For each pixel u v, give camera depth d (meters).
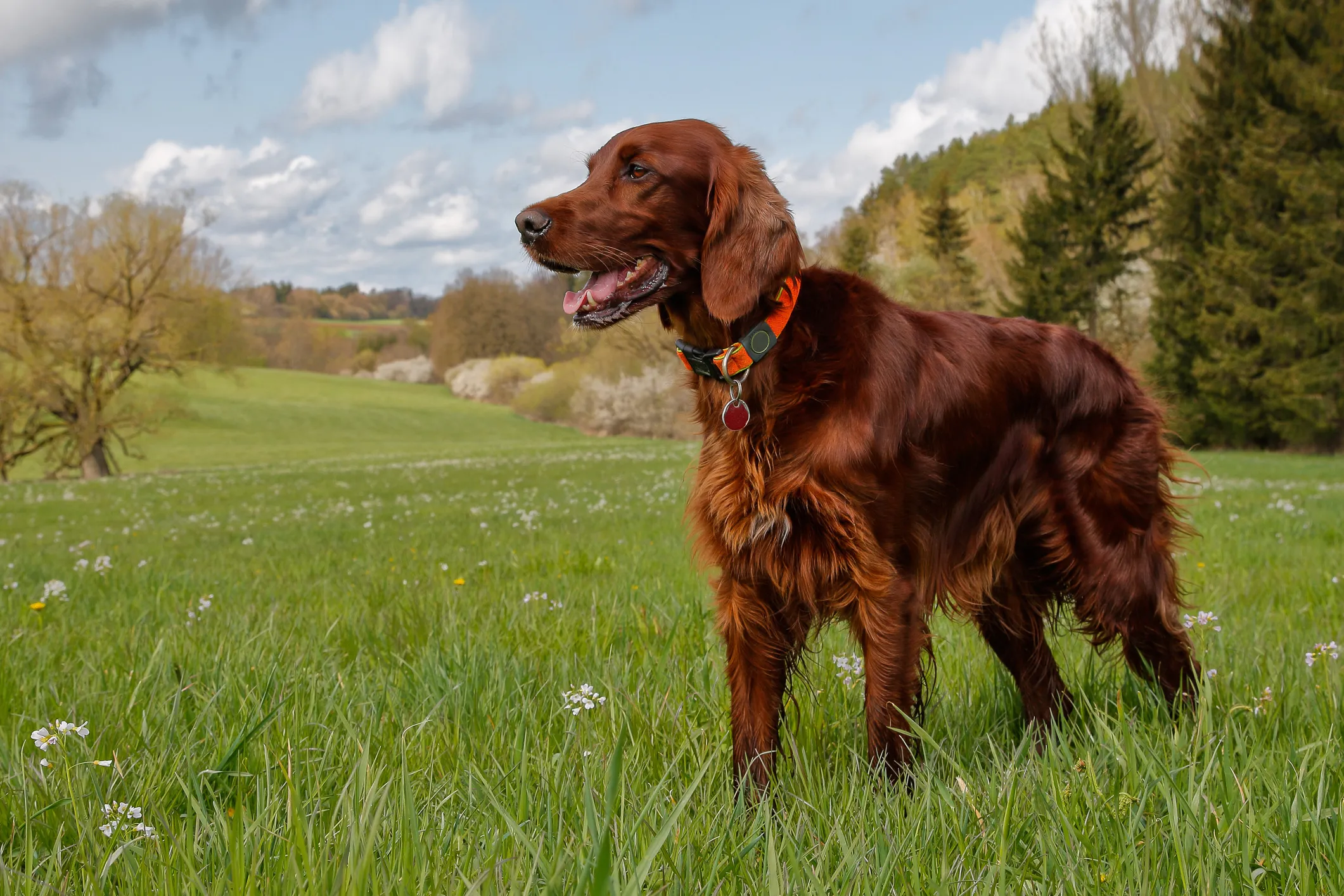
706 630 4.01
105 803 2.07
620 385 51.03
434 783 2.30
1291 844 1.83
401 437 53.81
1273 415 25.80
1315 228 24.14
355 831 1.74
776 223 2.61
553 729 2.82
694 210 2.75
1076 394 3.12
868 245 45.09
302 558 7.89
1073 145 33.50
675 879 1.77
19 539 11.04
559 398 59.81
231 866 1.71
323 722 2.74
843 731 2.87
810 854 1.94
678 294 2.85
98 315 33.34
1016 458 3.05
